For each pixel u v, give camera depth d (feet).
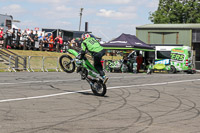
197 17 167.84
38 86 35.83
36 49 89.30
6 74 54.34
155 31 102.63
